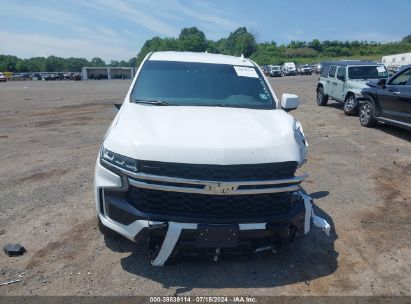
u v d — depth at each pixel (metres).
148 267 3.14
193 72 4.18
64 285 2.89
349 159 6.61
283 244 3.03
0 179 5.32
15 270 3.07
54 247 3.44
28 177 5.42
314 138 8.37
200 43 122.94
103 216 3.02
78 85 38.62
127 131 2.95
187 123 3.06
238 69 4.38
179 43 121.38
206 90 3.95
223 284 2.95
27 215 4.10
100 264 3.17
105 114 12.67
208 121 3.13
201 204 2.74
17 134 8.94
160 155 2.66
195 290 2.87
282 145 2.90
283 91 21.77
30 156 6.66
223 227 2.70
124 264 3.18
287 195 2.94
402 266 3.28
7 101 18.36
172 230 2.69
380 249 3.56
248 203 2.81
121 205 2.82
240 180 2.70
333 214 4.32
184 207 2.75
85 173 5.60
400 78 8.39
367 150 7.27
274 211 2.90
